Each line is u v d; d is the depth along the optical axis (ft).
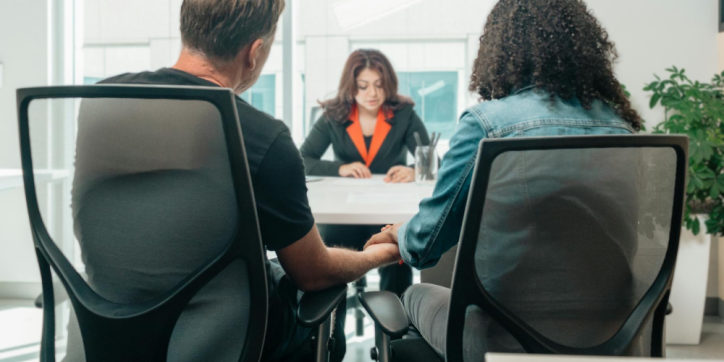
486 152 2.26
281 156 2.65
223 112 2.19
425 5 12.27
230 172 2.31
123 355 2.41
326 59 12.66
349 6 9.66
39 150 2.52
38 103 2.47
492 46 2.99
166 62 13.12
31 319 8.30
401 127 8.75
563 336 2.56
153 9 13.01
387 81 8.68
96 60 13.06
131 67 13.10
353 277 3.24
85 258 2.54
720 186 6.91
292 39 10.73
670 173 2.47
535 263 2.47
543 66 2.79
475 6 11.90
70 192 2.59
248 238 2.36
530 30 2.84
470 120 2.81
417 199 5.04
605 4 8.74
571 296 2.53
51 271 2.75
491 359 1.14
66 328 2.80
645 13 8.69
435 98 12.70
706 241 7.26
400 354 3.18
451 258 4.88
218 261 2.36
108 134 2.34
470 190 2.34
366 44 12.65
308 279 2.99
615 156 2.37
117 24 13.00
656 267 2.59
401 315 2.89
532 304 2.54
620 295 2.56
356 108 8.92
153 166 2.34
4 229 9.32
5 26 9.35
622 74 8.80
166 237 2.41
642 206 2.50
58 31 9.57
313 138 8.79
